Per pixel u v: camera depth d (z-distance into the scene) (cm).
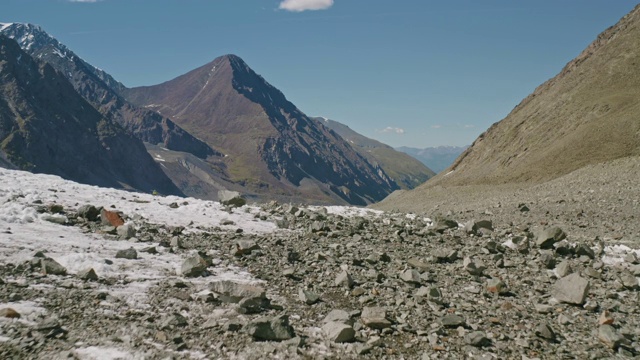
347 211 3278
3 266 1087
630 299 1406
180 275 1248
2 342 748
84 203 2141
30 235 1411
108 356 750
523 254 1978
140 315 934
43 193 2170
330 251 1767
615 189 4147
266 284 1280
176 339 834
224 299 1070
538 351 973
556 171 9688
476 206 4731
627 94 11650
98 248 1402
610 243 2344
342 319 1018
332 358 854
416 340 977
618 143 9475
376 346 930
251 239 1878
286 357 831
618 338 1016
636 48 13400
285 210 2805
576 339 1051
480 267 1591
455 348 956
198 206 2547
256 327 895
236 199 2798
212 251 1588
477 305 1245
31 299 928
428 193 8806
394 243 2073
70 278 1086
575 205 3688
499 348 970
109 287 1072
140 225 1862
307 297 1159
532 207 3816
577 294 1294
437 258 1745
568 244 2019
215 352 817
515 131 14625
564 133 11969
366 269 1546
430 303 1209
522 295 1376
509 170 12050
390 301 1216
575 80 14438
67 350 752
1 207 1667
